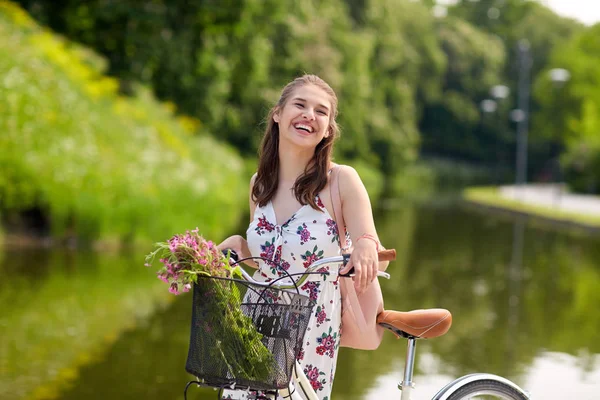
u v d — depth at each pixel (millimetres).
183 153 19375
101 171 13102
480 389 3006
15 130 12656
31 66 15094
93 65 20703
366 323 2965
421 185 46844
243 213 19734
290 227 2934
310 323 2865
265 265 2926
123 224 12539
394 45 52219
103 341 6703
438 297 9578
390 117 54312
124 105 19203
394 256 2816
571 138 58125
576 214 23172
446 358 6641
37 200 12156
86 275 9773
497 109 70500
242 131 35750
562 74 29484
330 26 42719
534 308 9008
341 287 2973
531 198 33094
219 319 2551
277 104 3055
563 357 6738
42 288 8828
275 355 2566
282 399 2830
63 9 25312
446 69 69562
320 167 2973
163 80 29062
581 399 5488
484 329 7836
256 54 32906
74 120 14539
